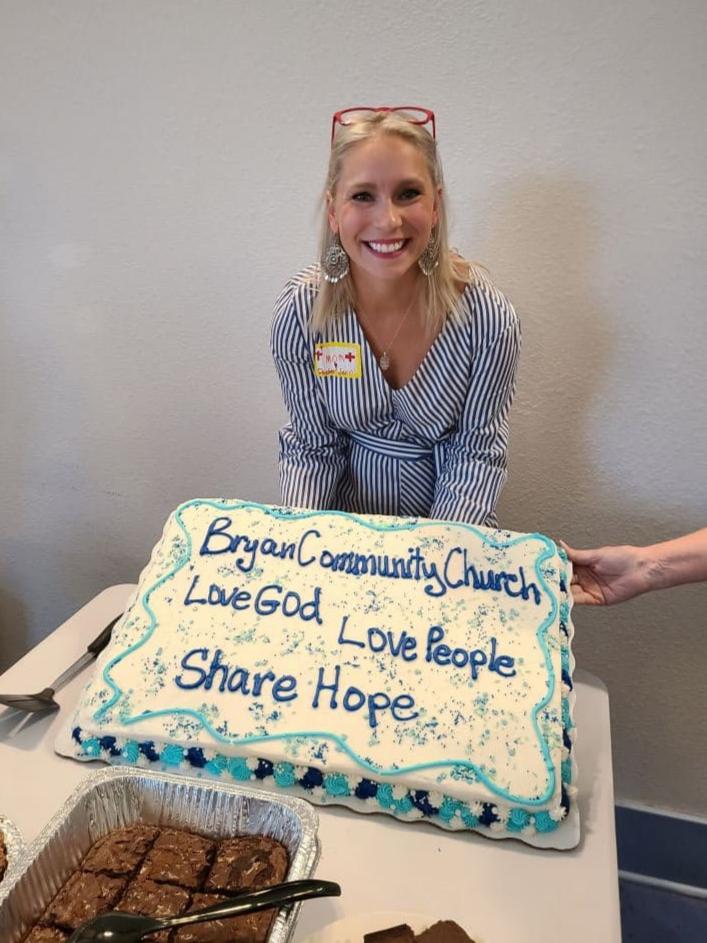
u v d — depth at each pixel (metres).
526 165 1.11
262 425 1.42
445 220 0.97
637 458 1.26
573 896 0.71
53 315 1.42
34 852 0.65
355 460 1.19
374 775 0.78
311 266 1.14
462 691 0.82
